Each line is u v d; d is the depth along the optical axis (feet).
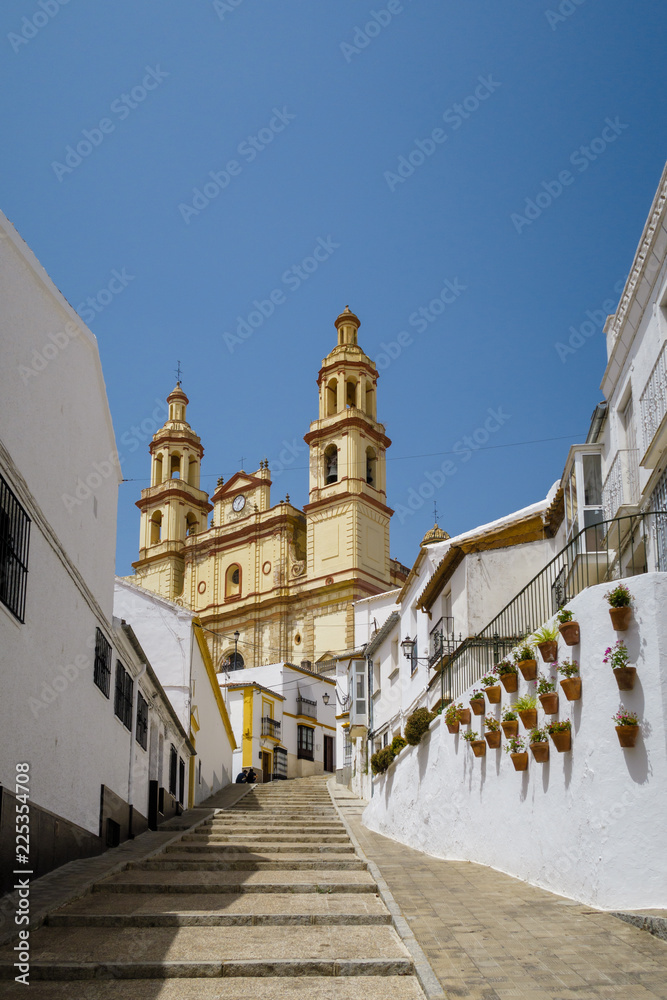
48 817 37.11
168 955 27.61
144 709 59.93
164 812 65.67
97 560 46.47
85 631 43.62
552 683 38.24
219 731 110.73
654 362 42.42
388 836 65.00
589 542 48.03
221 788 111.96
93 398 45.19
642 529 43.24
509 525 62.34
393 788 64.90
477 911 33.19
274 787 114.83
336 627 177.78
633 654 33.86
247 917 32.19
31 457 35.12
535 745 38.45
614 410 49.88
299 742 157.17
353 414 191.11
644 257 42.39
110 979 25.99
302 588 185.37
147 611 83.66
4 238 32.09
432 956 27.17
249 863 43.80
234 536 200.34
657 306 42.04
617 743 33.63
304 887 37.76
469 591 61.36
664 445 40.27
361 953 27.81
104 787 47.09
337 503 185.16
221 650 191.93
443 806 52.39
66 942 29.17
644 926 29.35
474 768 47.60
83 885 36.09
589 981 24.52
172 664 82.17
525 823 40.14
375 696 97.19
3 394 31.86
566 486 54.95
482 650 53.31
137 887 37.27
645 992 23.58
